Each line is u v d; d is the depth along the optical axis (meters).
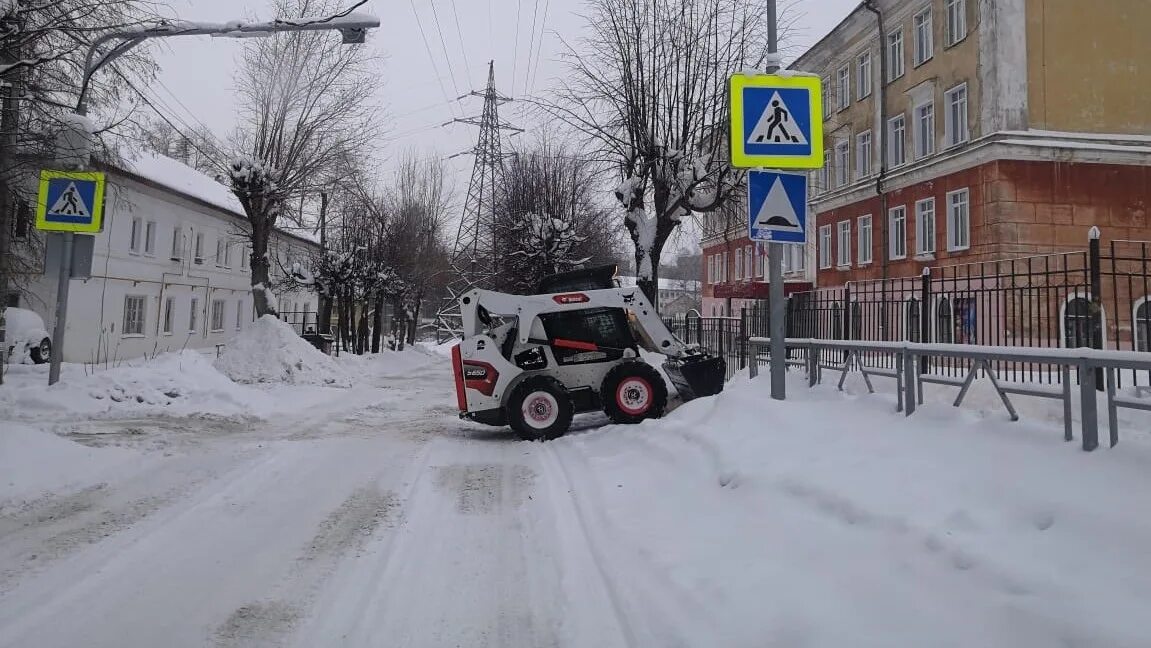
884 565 3.50
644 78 15.33
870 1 25.28
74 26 9.48
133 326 25.95
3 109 9.69
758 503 4.78
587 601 3.79
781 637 3.04
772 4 7.09
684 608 3.48
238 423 10.25
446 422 11.02
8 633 3.37
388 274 29.58
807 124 6.78
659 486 5.82
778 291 7.02
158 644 3.29
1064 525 3.29
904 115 24.09
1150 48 19.20
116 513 5.42
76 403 10.31
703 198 15.12
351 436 9.39
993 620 2.80
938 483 4.12
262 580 4.11
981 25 19.83
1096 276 6.89
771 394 7.10
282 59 20.55
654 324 10.13
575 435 9.22
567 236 20.94
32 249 12.12
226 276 33.91
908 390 5.58
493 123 34.56
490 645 3.31
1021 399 6.34
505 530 5.11
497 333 10.27
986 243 19.41
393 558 4.50
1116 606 2.62
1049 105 18.92
